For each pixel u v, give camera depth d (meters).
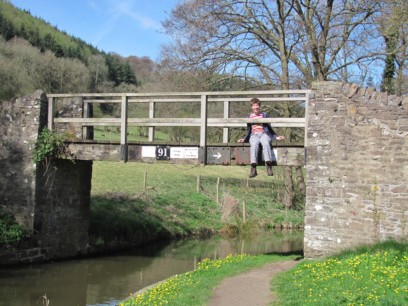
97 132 36.50
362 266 9.14
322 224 11.54
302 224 25.92
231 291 9.16
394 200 10.98
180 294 8.97
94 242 16.97
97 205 19.86
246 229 23.80
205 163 12.80
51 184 15.01
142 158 13.62
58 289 12.26
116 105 49.19
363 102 11.30
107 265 15.19
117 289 12.38
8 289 12.05
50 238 15.16
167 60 24.17
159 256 16.98
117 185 26.39
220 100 12.72
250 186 32.94
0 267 13.88
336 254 11.05
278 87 24.23
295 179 30.17
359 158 11.29
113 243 17.73
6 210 14.79
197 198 26.97
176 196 26.22
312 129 11.70
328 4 21.91
